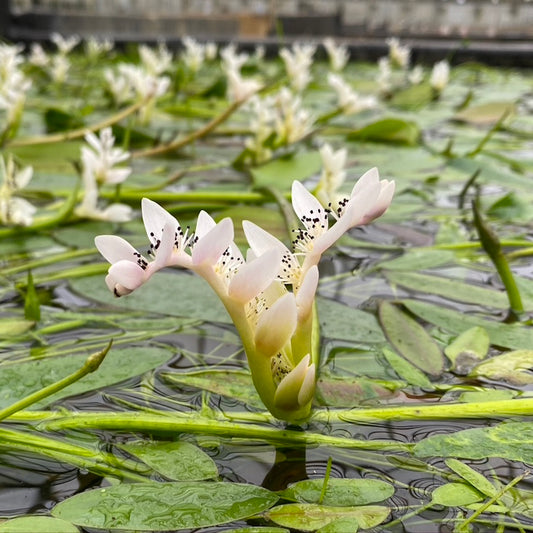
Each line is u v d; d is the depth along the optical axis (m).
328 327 0.38
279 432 0.29
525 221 0.59
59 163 0.75
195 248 0.25
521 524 0.24
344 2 2.66
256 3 2.74
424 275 0.45
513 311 0.40
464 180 0.72
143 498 0.24
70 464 0.27
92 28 2.50
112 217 0.55
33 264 0.48
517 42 2.45
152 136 0.96
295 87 1.18
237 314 0.27
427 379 0.33
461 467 0.26
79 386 0.32
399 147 0.88
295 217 0.52
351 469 0.27
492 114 1.10
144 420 0.29
